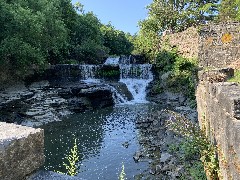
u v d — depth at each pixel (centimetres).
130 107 2166
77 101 2072
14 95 1858
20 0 2234
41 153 219
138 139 1287
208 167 571
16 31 1919
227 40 1422
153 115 1734
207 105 695
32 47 1994
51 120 1752
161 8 3512
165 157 970
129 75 2814
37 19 2134
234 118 348
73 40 3694
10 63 1950
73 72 2562
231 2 3016
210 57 1468
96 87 2259
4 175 192
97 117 1834
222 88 463
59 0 3278
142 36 3588
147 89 2578
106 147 1195
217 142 502
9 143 195
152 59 3084
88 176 912
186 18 3509
